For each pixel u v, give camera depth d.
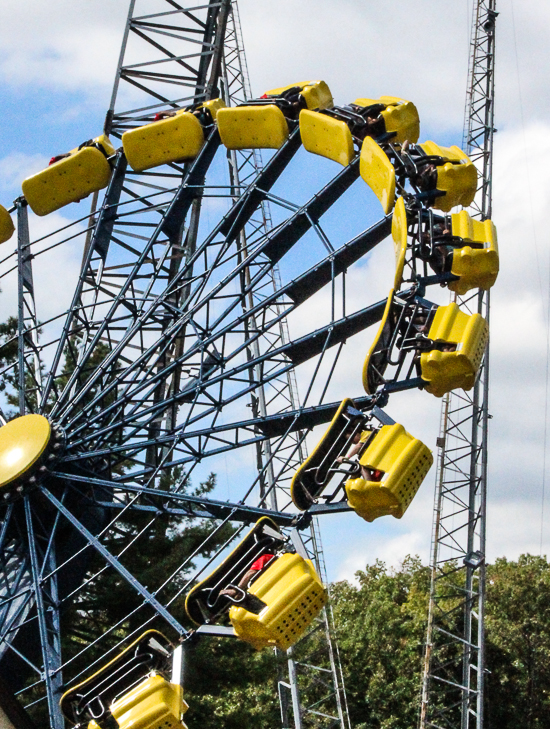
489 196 58.62
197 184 29.88
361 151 26.31
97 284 28.91
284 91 28.73
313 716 60.84
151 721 20.98
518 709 67.75
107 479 26.80
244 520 24.42
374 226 25.36
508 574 73.56
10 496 25.09
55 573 23.98
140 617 31.88
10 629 23.80
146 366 28.14
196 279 27.84
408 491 21.98
